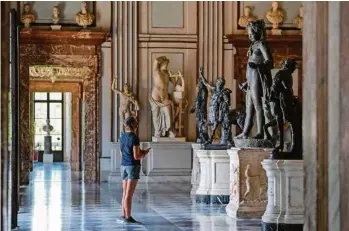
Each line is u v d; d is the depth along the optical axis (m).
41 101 36.59
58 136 36.72
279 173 10.46
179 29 22.03
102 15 21.78
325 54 6.11
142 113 21.73
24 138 20.92
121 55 21.78
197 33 22.06
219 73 21.95
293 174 10.38
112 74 21.75
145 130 21.73
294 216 10.35
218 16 22.09
